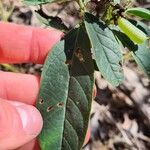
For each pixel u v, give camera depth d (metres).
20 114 0.08
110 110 0.16
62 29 0.08
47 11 0.17
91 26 0.07
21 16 0.17
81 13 0.07
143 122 0.16
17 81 0.10
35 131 0.08
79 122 0.07
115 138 0.16
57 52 0.07
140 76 0.17
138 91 0.17
